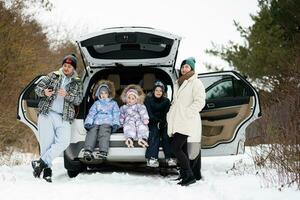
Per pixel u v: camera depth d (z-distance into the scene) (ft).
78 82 21.03
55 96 20.72
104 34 21.76
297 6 57.11
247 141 27.94
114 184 19.75
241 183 18.99
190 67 20.63
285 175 17.98
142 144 21.09
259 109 21.68
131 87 22.89
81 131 21.54
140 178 21.80
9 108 39.47
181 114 20.04
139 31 21.65
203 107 21.74
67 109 20.72
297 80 31.63
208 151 22.76
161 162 21.94
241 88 22.66
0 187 17.80
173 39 21.83
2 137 37.06
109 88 22.34
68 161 22.15
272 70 54.34
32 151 36.47
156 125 21.58
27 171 23.30
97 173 22.39
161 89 21.99
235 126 22.25
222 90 23.36
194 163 21.47
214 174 23.88
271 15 60.85
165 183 20.39
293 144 19.27
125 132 21.16
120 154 21.20
